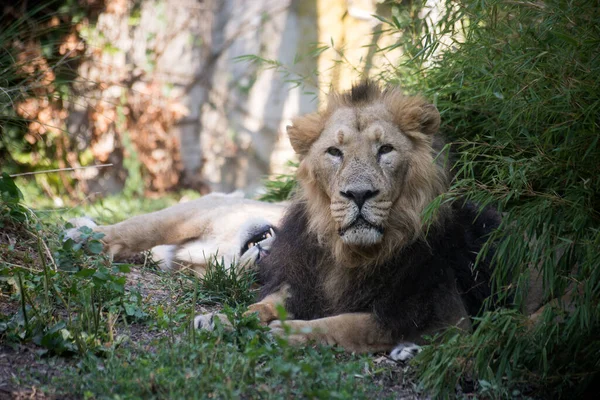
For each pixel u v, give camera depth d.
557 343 8.74
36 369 7.93
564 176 9.10
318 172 9.59
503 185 9.26
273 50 30.20
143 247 12.69
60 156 23.27
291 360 7.80
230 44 30.30
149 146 27.23
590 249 8.39
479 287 10.08
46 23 23.03
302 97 29.83
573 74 8.88
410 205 9.48
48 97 16.28
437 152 9.93
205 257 12.48
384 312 9.53
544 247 9.11
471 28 10.29
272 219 13.12
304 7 29.95
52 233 11.34
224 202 13.30
